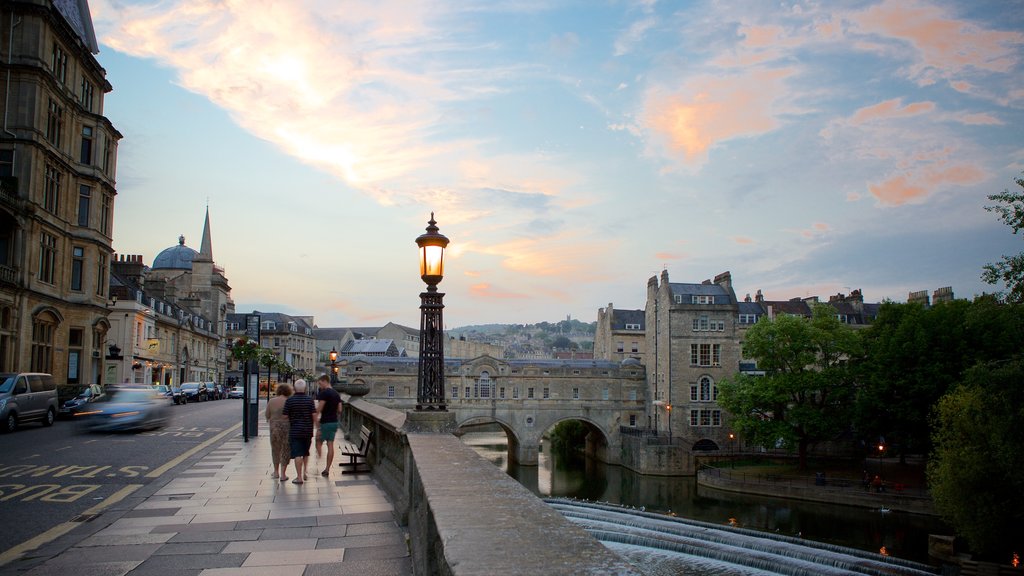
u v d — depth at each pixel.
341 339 170.88
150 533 9.59
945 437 40.28
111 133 47.19
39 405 27.77
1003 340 53.12
